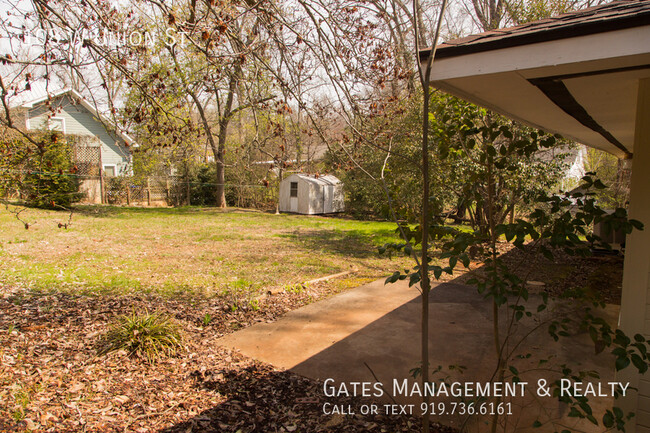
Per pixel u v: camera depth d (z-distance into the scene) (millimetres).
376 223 16078
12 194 12445
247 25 3543
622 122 3322
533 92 2160
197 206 19797
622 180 8656
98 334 4223
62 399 2961
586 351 3834
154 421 2781
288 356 3867
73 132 18125
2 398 2881
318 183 19484
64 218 12914
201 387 3277
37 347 3828
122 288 5992
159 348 3861
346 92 3125
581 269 7559
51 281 6121
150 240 10352
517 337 4234
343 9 3496
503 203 7691
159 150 15758
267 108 3652
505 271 1999
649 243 2348
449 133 2328
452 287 6355
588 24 1450
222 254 9008
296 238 11664
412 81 4762
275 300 5668
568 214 1910
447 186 6543
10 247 8398
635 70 1653
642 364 1754
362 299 5750
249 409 2963
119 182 18266
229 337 4344
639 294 2402
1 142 4387
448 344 4113
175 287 6203
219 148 10578
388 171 2328
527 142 2180
